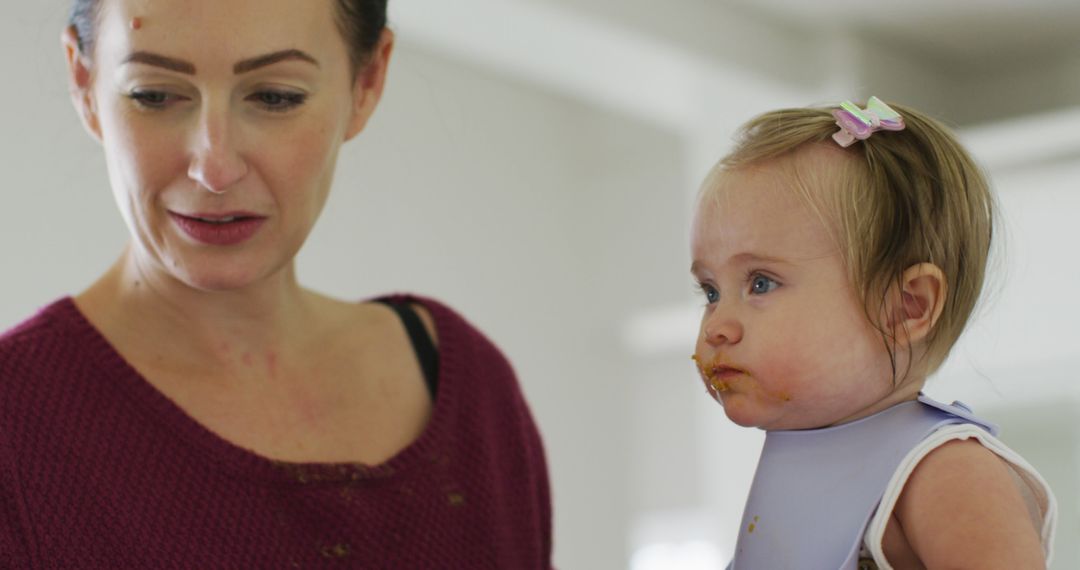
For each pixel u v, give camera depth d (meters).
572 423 7.18
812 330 1.56
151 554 1.68
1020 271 5.39
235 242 1.68
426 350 2.06
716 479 6.25
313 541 1.77
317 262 6.21
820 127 1.64
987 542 1.41
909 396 1.60
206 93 1.63
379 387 1.98
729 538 6.15
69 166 5.24
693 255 1.66
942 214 1.59
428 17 4.90
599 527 7.11
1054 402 5.28
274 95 1.69
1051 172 5.40
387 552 1.82
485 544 1.93
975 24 5.82
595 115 7.52
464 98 6.98
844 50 5.88
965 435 1.52
